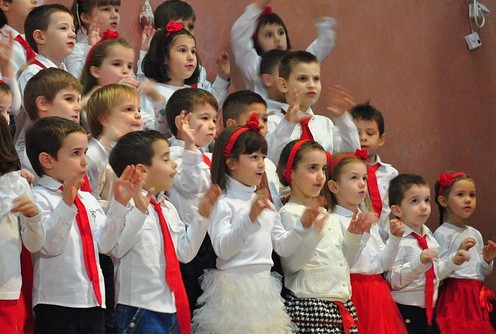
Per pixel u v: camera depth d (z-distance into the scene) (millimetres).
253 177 12039
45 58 13609
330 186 13344
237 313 11461
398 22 18750
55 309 10250
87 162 11156
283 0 17781
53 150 10562
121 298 10875
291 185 12852
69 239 10422
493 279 18312
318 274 12305
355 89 18234
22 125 12539
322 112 17859
